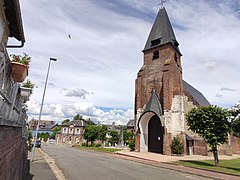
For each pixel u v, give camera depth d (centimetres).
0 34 228
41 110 1708
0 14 377
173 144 2225
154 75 2745
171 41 2723
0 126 230
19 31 470
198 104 3002
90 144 4634
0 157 251
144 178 972
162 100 2544
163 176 1051
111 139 5419
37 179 849
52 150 2966
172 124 2347
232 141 3809
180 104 2398
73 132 6275
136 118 2753
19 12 393
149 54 2920
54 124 9075
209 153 2517
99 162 1550
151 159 1791
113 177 965
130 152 2403
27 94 507
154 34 2962
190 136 2564
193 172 1192
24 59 547
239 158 2623
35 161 1499
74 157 1925
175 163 1557
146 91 2775
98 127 4478
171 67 2538
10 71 307
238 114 1355
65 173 1048
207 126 1482
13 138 378
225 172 1192
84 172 1086
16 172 516
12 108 338
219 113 1451
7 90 300
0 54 233
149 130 2609
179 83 2539
